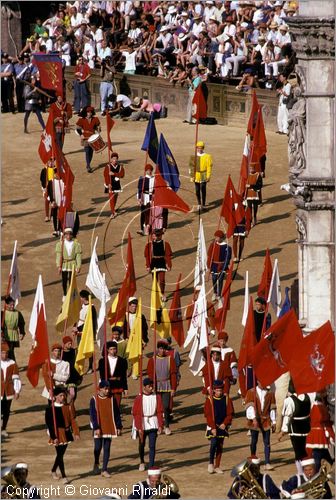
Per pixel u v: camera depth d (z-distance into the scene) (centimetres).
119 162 12319
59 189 11031
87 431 8431
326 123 8175
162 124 13400
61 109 12362
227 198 10338
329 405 7712
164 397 8250
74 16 14612
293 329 7269
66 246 10081
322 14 8075
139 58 14038
